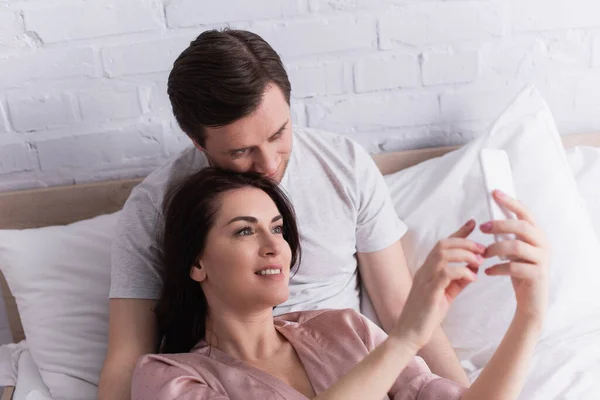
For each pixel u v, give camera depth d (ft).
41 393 4.94
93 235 5.36
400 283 5.13
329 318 4.46
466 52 5.90
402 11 5.74
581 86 6.08
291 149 4.72
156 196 4.76
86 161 5.82
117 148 5.81
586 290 5.16
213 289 4.18
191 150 4.91
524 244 3.49
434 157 5.96
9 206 5.65
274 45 5.71
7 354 5.46
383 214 5.12
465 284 3.67
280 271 4.11
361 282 5.33
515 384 3.74
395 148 6.09
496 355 3.80
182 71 4.03
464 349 5.21
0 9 5.41
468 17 5.81
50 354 5.02
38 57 5.54
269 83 3.99
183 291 4.29
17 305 5.52
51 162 5.78
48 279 5.20
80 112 5.69
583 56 6.01
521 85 6.04
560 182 5.44
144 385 3.96
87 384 4.95
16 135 5.69
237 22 5.64
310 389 4.19
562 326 5.07
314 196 4.98
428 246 5.40
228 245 4.07
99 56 5.58
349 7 5.69
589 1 5.87
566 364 4.73
